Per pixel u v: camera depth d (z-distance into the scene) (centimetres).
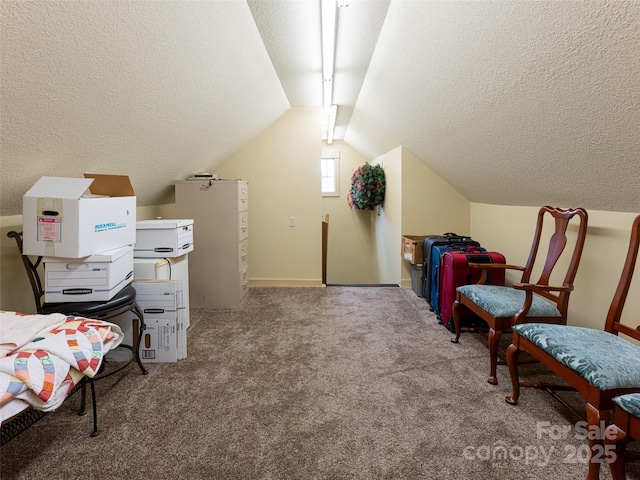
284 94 369
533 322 194
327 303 363
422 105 275
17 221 204
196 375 214
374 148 521
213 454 147
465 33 172
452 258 277
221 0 177
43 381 117
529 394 192
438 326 296
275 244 430
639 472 138
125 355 230
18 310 205
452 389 197
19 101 135
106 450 149
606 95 137
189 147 304
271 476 136
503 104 193
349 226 654
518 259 303
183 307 237
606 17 112
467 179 336
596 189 196
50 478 135
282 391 196
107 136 199
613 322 165
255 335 278
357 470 139
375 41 247
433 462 143
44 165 183
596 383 126
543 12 129
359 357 238
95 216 179
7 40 111
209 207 341
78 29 126
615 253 202
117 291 192
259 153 421
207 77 228
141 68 171
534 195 261
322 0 175
